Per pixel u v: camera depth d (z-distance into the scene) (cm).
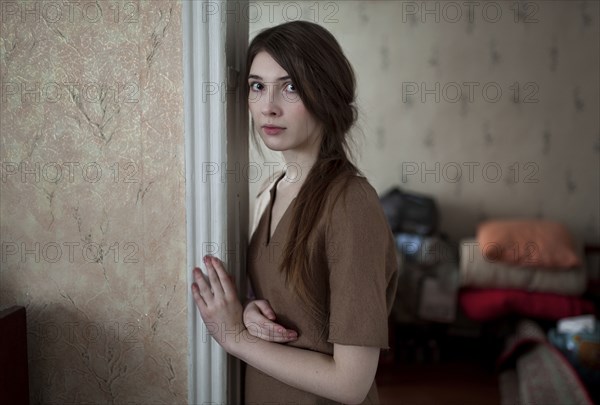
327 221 83
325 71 87
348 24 356
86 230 100
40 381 106
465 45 347
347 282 79
